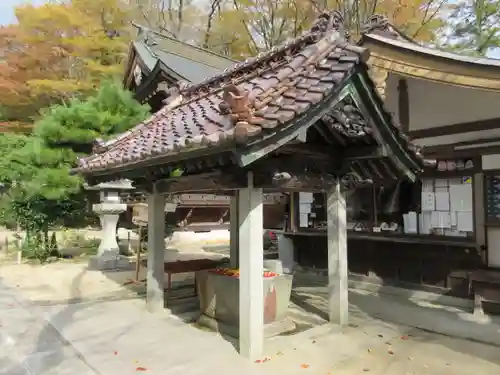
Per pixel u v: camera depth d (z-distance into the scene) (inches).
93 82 804.0
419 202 308.2
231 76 255.0
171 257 526.3
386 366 178.4
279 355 188.7
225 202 693.9
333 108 174.9
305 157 205.3
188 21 1072.8
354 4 682.8
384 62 308.8
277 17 833.5
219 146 143.3
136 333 222.4
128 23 898.7
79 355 191.9
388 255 323.9
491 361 184.4
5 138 624.7
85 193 454.9
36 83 766.5
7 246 585.3
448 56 269.6
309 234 374.9
